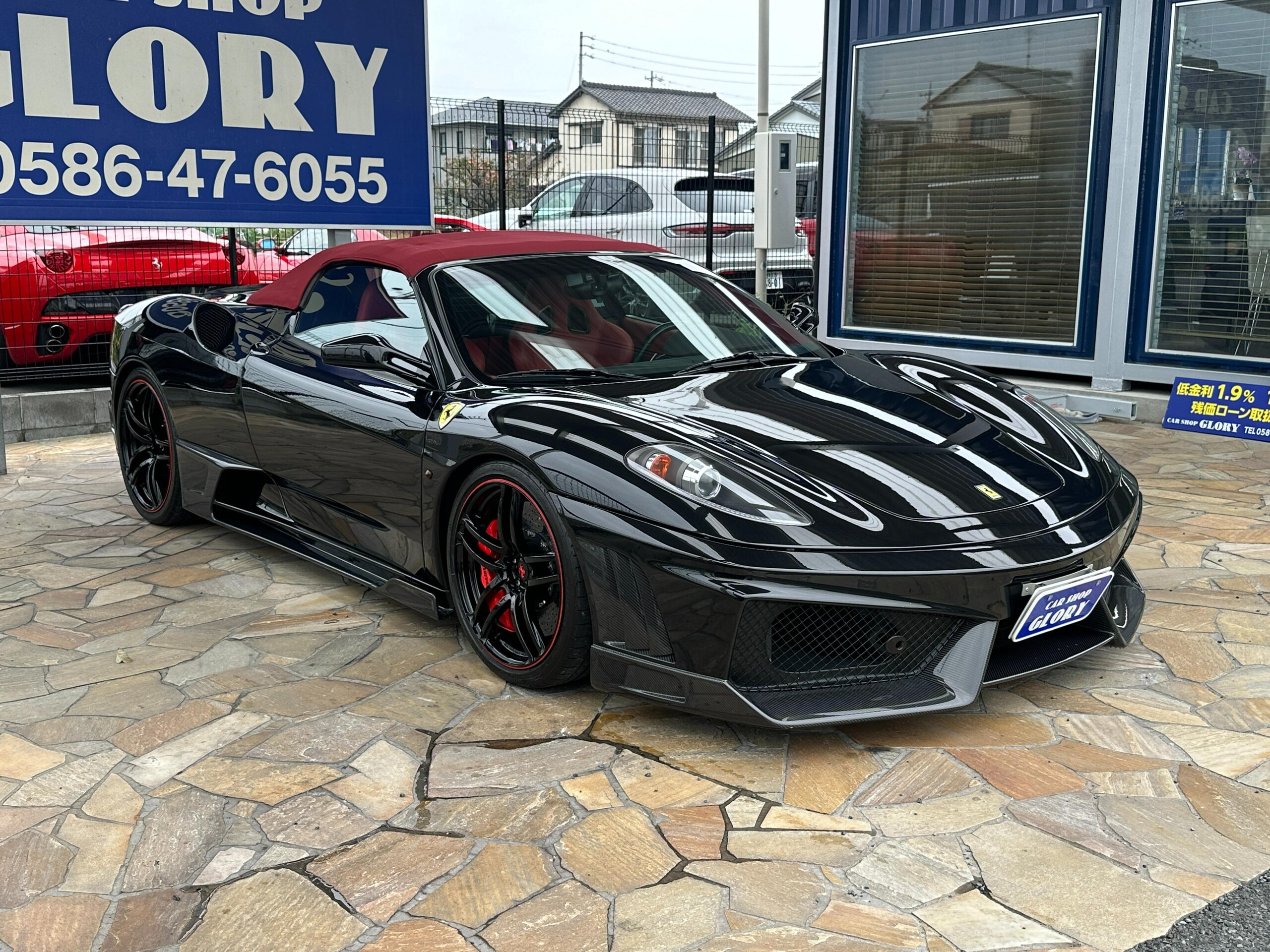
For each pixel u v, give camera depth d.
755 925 1.79
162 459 4.27
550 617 2.66
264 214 5.65
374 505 3.17
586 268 3.42
